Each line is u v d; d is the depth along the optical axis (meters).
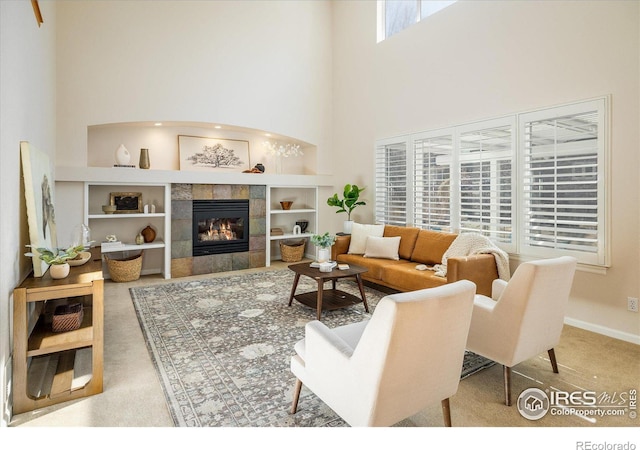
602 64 3.30
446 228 4.81
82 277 2.42
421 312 1.50
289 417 2.02
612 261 3.26
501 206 4.13
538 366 2.68
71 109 4.93
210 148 6.27
